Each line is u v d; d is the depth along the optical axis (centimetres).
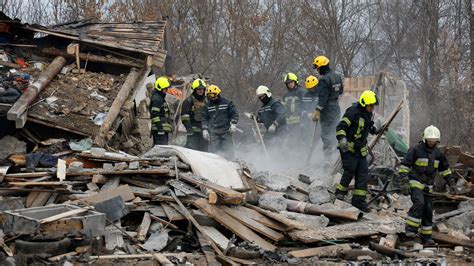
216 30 2492
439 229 939
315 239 793
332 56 2484
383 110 1652
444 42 2378
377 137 1092
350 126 978
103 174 880
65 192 830
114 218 759
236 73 2405
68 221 672
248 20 2381
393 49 2666
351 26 2691
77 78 1322
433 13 2453
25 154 1010
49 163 958
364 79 1778
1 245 646
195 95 1261
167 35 2002
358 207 984
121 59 1425
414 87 2559
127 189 826
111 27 1524
